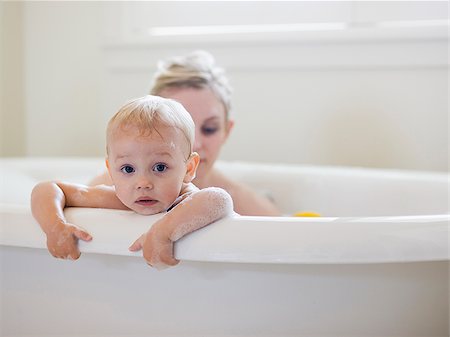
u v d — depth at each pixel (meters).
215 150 1.33
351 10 1.88
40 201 0.88
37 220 0.87
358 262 0.76
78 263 0.90
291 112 1.94
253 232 0.78
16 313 0.96
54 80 2.29
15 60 2.30
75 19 2.23
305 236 0.77
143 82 2.12
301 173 1.58
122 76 2.14
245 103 1.99
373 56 1.82
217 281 0.85
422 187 1.38
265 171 1.62
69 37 2.25
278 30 1.92
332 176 1.53
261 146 1.99
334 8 1.91
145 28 2.14
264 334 0.85
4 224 0.89
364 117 1.86
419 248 0.76
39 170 1.75
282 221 0.79
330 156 1.92
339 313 0.83
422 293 0.83
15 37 2.30
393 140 1.84
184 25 2.10
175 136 0.85
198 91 1.30
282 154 1.97
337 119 1.89
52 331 0.94
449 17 1.79
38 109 2.32
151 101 0.88
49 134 2.32
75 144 2.29
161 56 2.07
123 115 0.85
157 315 0.88
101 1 2.17
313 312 0.84
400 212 1.41
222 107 1.34
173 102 0.90
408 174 1.45
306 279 0.83
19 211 0.90
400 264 0.82
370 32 1.81
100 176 1.23
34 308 0.94
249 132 2.00
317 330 0.84
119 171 0.85
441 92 1.77
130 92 2.14
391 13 1.83
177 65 1.34
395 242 0.76
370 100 1.85
